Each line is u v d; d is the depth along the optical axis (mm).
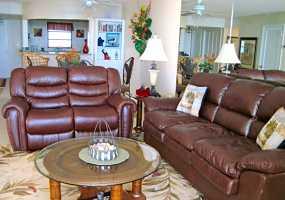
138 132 4340
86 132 3713
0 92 7367
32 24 10023
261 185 1964
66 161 2291
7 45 10430
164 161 3340
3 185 2795
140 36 5543
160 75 5910
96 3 8734
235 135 2977
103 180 2020
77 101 4035
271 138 2385
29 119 3469
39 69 4051
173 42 5336
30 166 3193
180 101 3920
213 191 2451
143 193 2684
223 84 3537
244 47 4148
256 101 2979
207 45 4707
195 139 2760
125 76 7266
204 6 4703
